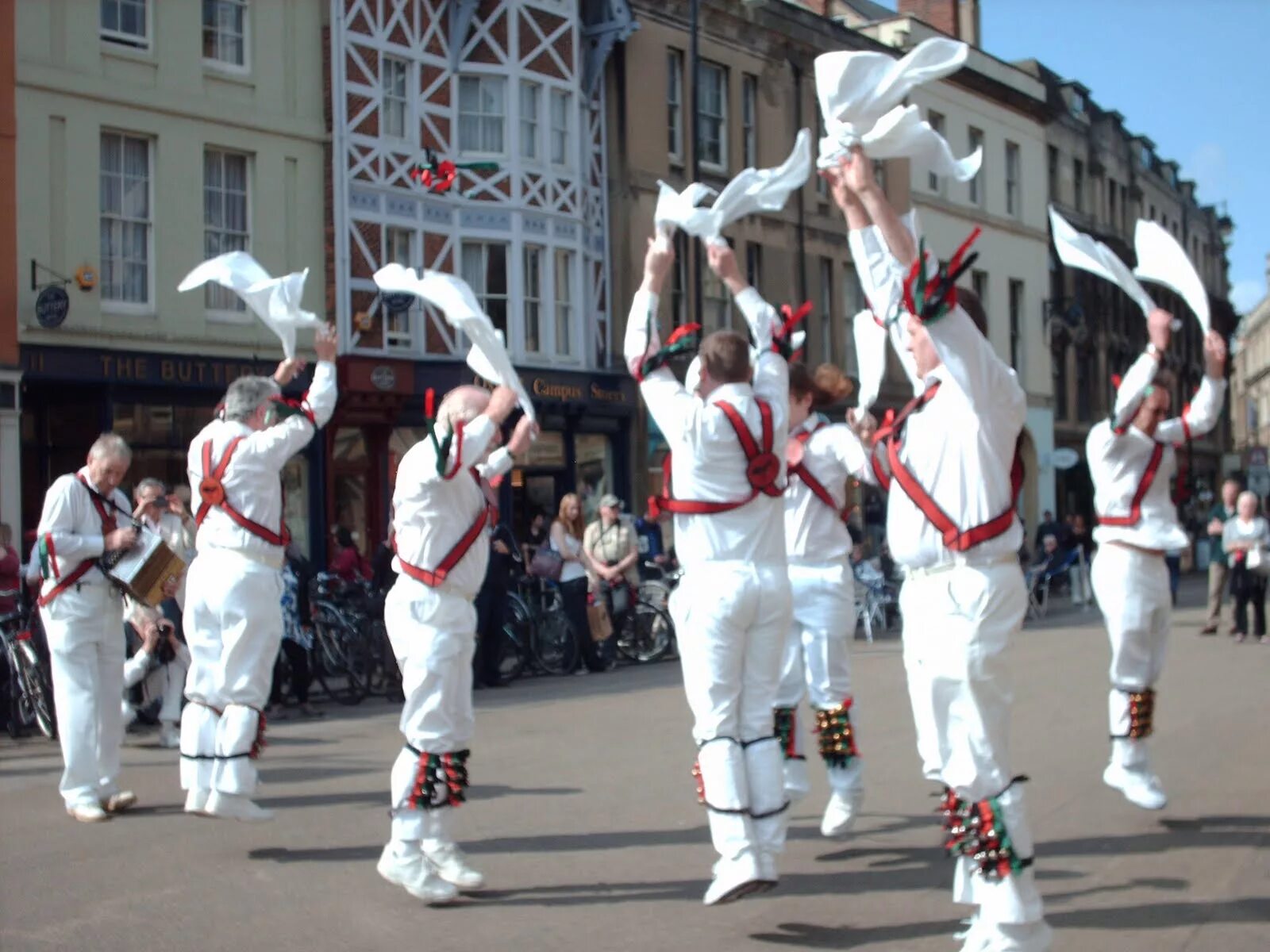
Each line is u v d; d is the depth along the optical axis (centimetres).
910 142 466
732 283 555
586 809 752
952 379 442
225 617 655
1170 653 1603
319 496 2045
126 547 742
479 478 590
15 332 1689
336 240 2055
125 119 1827
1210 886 572
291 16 2033
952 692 453
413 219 2173
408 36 2177
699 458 518
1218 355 666
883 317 515
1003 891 446
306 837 703
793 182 552
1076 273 4188
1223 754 880
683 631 522
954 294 433
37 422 1825
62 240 1759
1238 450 8069
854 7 3781
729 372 529
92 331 1781
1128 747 686
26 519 1806
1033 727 1006
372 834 709
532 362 2333
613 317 2530
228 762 649
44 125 1741
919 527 457
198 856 663
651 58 2616
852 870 612
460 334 2227
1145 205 4972
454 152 2256
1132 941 500
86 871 636
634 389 2548
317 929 539
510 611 1507
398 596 570
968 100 3634
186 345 1883
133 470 1847
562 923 539
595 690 1370
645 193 2598
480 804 770
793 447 662
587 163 2467
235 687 657
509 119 2303
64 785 750
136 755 1004
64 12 1767
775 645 525
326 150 2066
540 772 875
